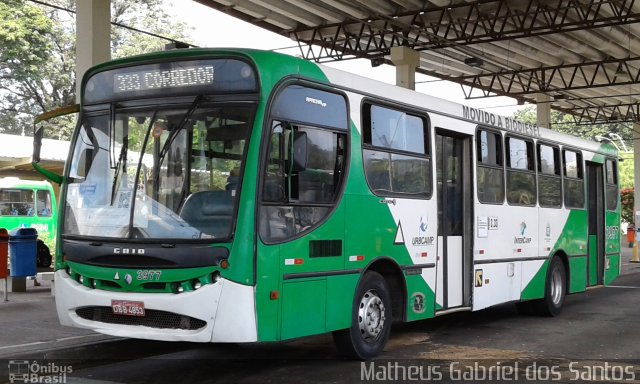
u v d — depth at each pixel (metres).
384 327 8.80
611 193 15.92
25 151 23.89
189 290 6.84
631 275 23.39
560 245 13.41
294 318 7.30
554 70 30.83
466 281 10.61
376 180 8.66
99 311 7.35
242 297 6.75
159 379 7.59
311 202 7.61
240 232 6.79
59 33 40.19
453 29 24.20
